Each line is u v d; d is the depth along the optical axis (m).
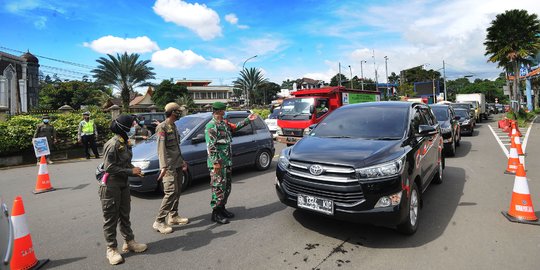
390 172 3.50
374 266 3.17
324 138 4.55
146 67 34.00
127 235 3.61
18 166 10.58
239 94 79.75
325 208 3.60
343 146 4.02
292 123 12.30
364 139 4.31
